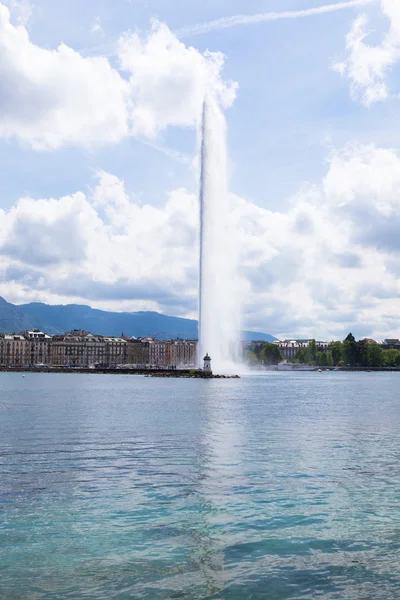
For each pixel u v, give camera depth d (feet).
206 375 620.90
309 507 81.25
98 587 55.52
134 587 55.57
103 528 71.92
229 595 54.13
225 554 63.98
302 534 70.38
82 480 96.94
